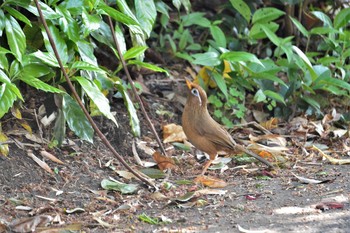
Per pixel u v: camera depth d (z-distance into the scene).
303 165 11.88
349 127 13.63
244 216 9.14
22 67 10.10
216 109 13.89
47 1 10.80
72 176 10.56
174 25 16.27
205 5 16.66
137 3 11.27
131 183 10.65
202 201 9.73
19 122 11.35
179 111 13.93
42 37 11.07
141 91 13.70
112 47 11.50
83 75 10.88
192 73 14.92
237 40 15.48
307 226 8.70
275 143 12.91
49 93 11.09
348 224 8.80
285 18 16.23
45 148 11.15
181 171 11.39
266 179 11.02
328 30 14.54
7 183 9.99
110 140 12.00
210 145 11.18
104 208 9.55
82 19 10.44
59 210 9.32
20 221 8.75
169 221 8.93
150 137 12.74
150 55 15.30
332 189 10.37
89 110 11.59
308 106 14.47
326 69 14.20
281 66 14.45
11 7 11.02
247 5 15.32
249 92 15.01
